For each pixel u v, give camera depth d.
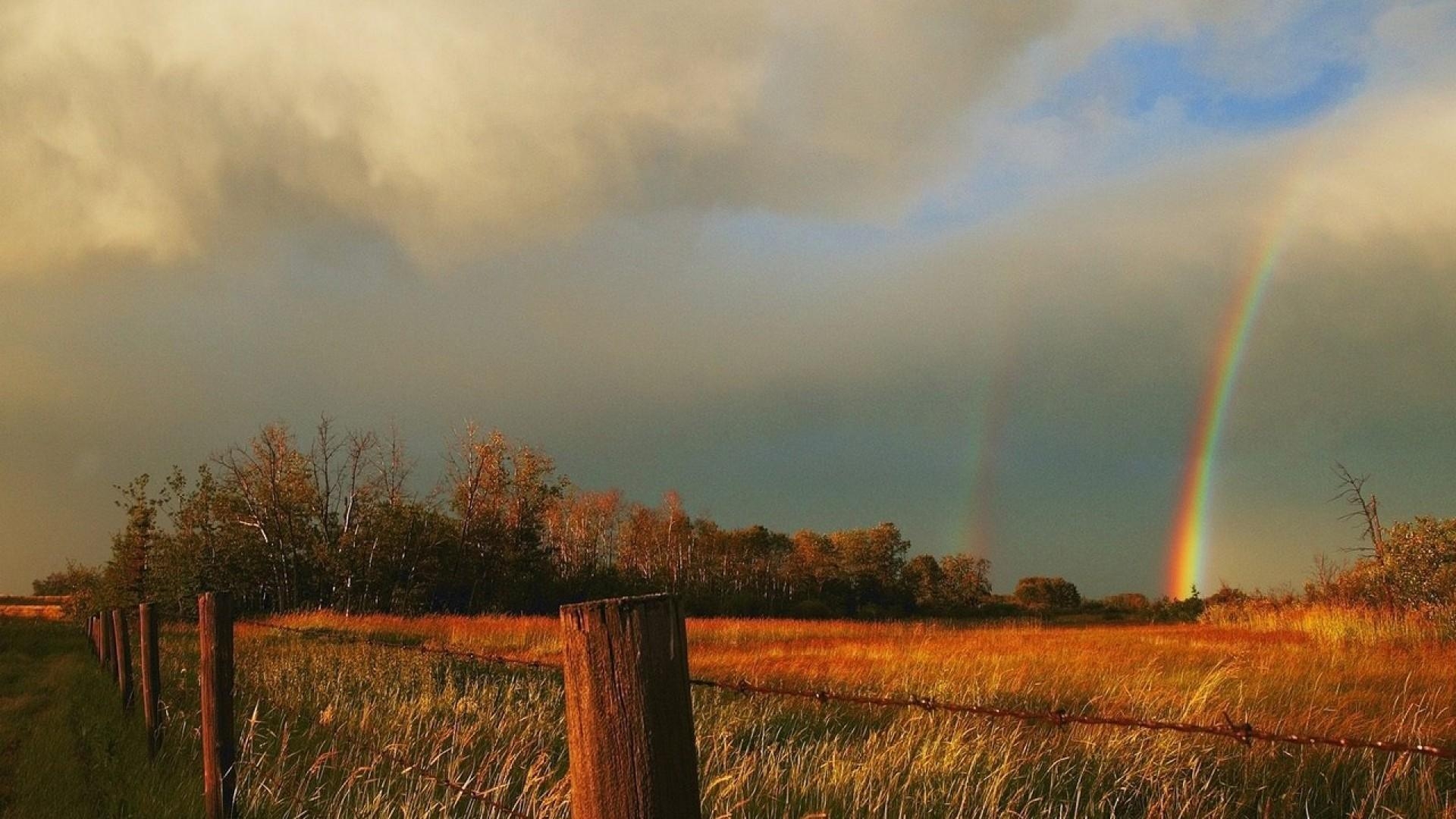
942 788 5.79
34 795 6.96
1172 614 65.88
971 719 7.42
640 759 2.12
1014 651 17.28
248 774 5.96
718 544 98.44
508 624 26.52
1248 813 5.74
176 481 44.41
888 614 95.56
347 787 5.65
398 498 54.69
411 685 10.07
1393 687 10.16
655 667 2.14
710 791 5.51
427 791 5.46
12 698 13.05
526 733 7.16
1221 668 11.55
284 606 49.50
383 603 51.88
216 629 5.48
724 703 9.45
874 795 5.84
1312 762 6.36
